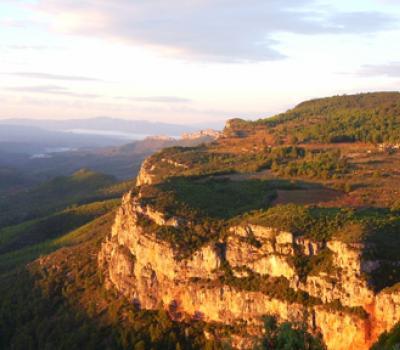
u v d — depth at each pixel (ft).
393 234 305.73
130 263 396.57
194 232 366.02
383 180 485.56
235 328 323.98
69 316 412.16
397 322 259.19
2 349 408.87
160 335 347.56
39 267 496.23
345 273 289.94
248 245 332.39
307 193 451.12
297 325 205.46
